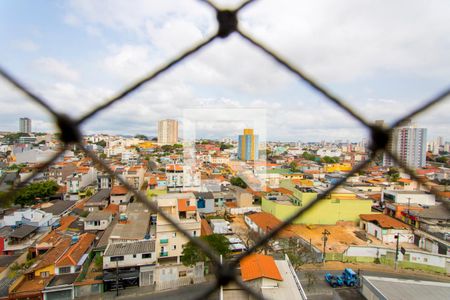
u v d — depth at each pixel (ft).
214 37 3.24
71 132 3.18
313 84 3.40
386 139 3.40
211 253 3.87
